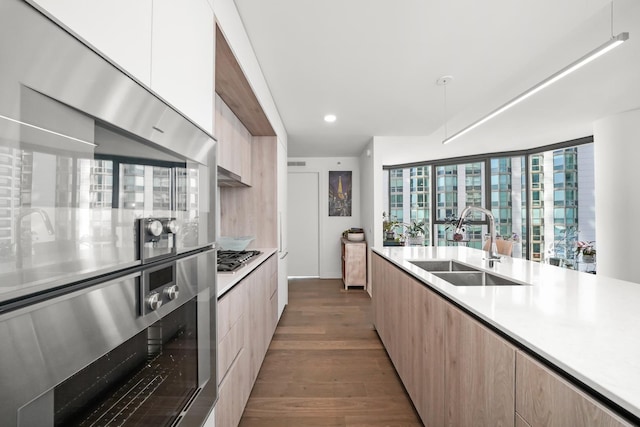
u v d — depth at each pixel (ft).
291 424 5.74
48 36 1.51
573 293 4.38
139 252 2.32
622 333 2.90
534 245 17.33
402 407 6.23
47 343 1.53
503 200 18.30
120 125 2.09
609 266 11.87
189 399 3.26
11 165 1.32
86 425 1.90
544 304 3.83
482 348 3.45
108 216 1.98
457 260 7.89
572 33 6.35
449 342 4.31
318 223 19.15
